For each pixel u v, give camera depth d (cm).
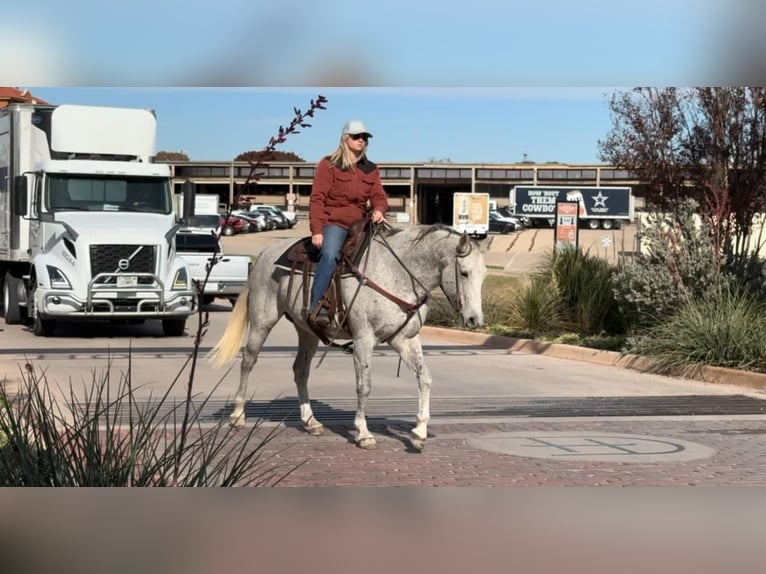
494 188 9812
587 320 1917
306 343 1002
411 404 1216
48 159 2033
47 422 562
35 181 1989
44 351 1697
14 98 3325
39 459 549
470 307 856
